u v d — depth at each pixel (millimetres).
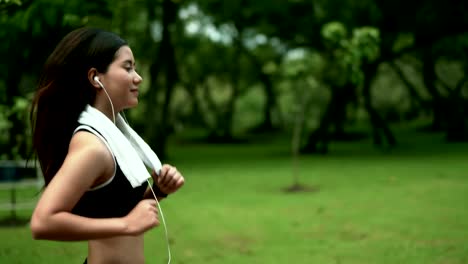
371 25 18875
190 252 5949
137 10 19016
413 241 6129
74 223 1410
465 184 10555
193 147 25609
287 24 19766
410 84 29922
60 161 1707
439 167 13711
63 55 1692
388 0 18234
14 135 10047
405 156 17172
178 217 8047
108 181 1581
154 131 18000
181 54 28469
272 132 34500
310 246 6090
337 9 18516
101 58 1691
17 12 6082
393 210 8109
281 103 34625
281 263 5406
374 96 37844
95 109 1656
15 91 10516
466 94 35156
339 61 13602
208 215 8164
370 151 19797
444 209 8031
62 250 5973
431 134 28141
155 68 17906
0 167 7789
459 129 23188
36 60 8336
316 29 18875
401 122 37281
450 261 5250
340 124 26844
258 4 19594
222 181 12266
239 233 6891
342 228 6992
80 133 1574
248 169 14766
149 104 17953
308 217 7809
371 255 5594
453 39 22562
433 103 29406
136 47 21062
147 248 6172
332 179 12055
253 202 9305
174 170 1762
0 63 9000
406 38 22078
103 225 1440
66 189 1444
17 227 7250
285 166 15281
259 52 28578
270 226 7273
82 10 6441
